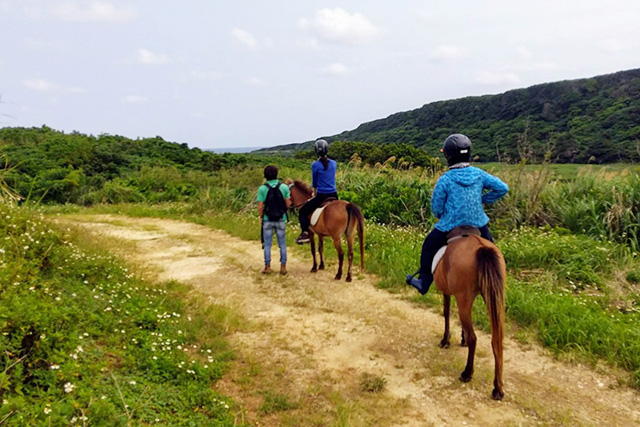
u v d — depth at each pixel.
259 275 8.78
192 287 7.85
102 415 3.34
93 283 6.58
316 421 3.99
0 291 4.57
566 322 5.67
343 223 8.08
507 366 5.04
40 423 3.03
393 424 4.00
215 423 3.78
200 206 17.86
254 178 27.42
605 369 4.90
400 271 8.29
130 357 4.52
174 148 42.66
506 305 6.41
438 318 6.47
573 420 4.02
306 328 6.16
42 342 3.93
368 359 5.27
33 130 42.22
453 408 4.24
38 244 6.74
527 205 10.30
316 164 8.25
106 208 19.84
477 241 4.40
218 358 5.08
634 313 6.23
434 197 4.80
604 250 7.89
